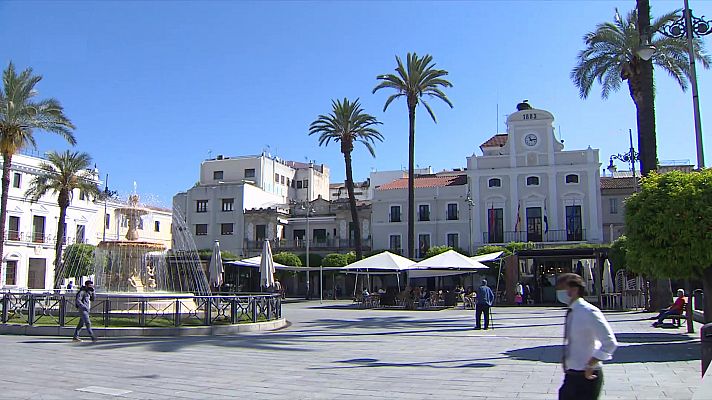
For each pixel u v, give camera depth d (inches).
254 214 2773.1
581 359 222.2
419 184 2536.9
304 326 908.6
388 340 700.7
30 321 729.6
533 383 399.9
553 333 773.3
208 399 353.7
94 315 782.5
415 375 438.0
